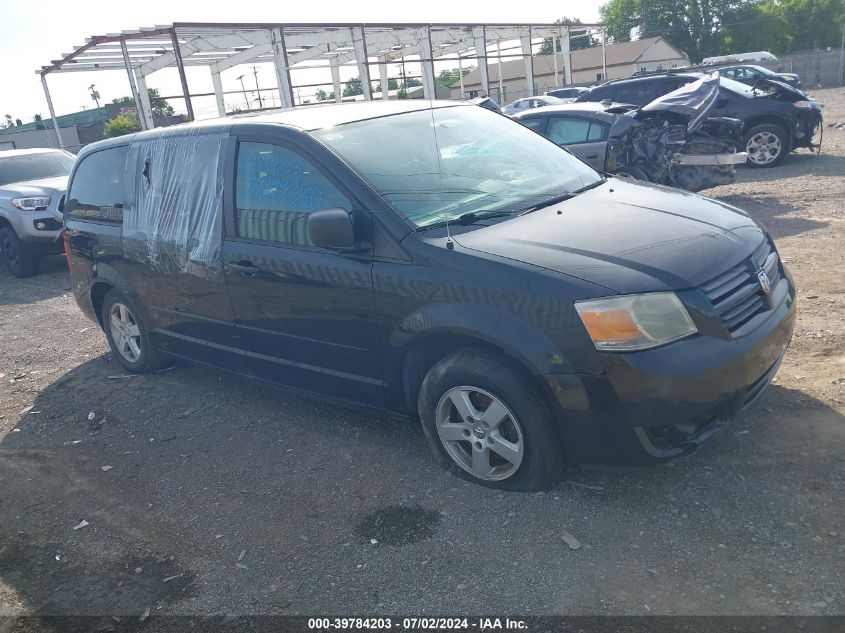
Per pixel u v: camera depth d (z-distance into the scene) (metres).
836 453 3.53
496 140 4.66
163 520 3.82
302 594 3.10
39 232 10.27
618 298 3.06
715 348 3.13
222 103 23.83
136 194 5.26
